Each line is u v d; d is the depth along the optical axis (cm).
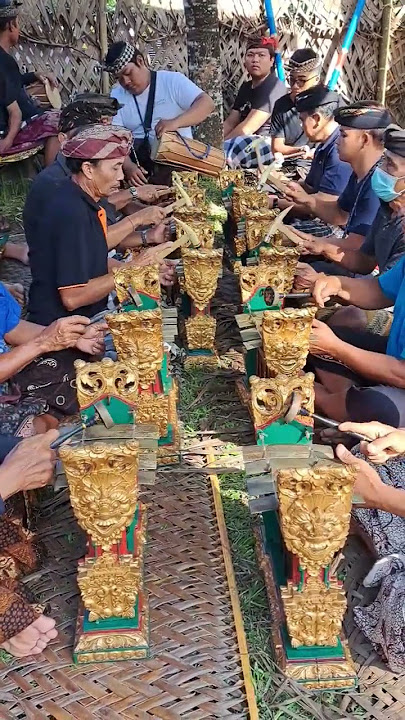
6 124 616
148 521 252
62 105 734
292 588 190
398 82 887
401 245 308
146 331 262
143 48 800
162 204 439
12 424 254
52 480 201
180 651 202
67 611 217
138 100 530
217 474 281
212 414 322
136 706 185
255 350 298
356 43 857
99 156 288
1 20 594
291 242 369
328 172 450
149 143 523
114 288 300
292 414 201
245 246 402
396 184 288
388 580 206
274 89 657
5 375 252
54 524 256
